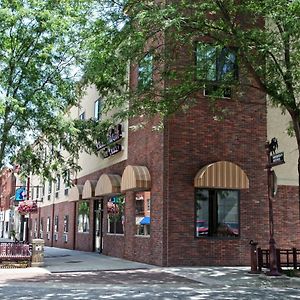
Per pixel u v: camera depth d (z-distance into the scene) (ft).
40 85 69.26
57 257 78.79
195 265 61.67
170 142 62.75
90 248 94.73
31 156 70.90
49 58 68.95
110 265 63.57
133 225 71.10
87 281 48.42
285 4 44.86
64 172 76.43
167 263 60.70
